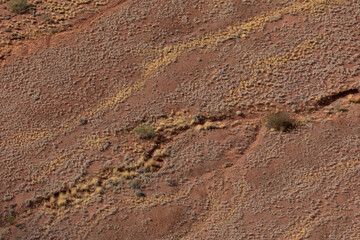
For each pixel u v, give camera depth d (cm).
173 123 2083
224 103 2105
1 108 2139
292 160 1972
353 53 2150
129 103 2134
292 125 2041
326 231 1830
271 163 1973
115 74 2205
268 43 2214
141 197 1941
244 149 2020
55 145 2061
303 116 2066
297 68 2142
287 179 1941
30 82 2189
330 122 2028
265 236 1841
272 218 1873
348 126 2014
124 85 2180
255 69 2159
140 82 2181
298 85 2116
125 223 1897
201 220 1898
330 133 2006
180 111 2114
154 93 2150
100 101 2153
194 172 1983
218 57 2205
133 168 2005
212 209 1914
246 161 1989
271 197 1912
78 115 2130
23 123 2112
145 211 1912
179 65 2198
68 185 1983
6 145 2066
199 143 2034
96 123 2103
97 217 1909
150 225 1891
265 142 2019
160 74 2188
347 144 1981
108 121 2105
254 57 2188
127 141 2064
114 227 1891
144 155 2028
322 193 1902
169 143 2052
